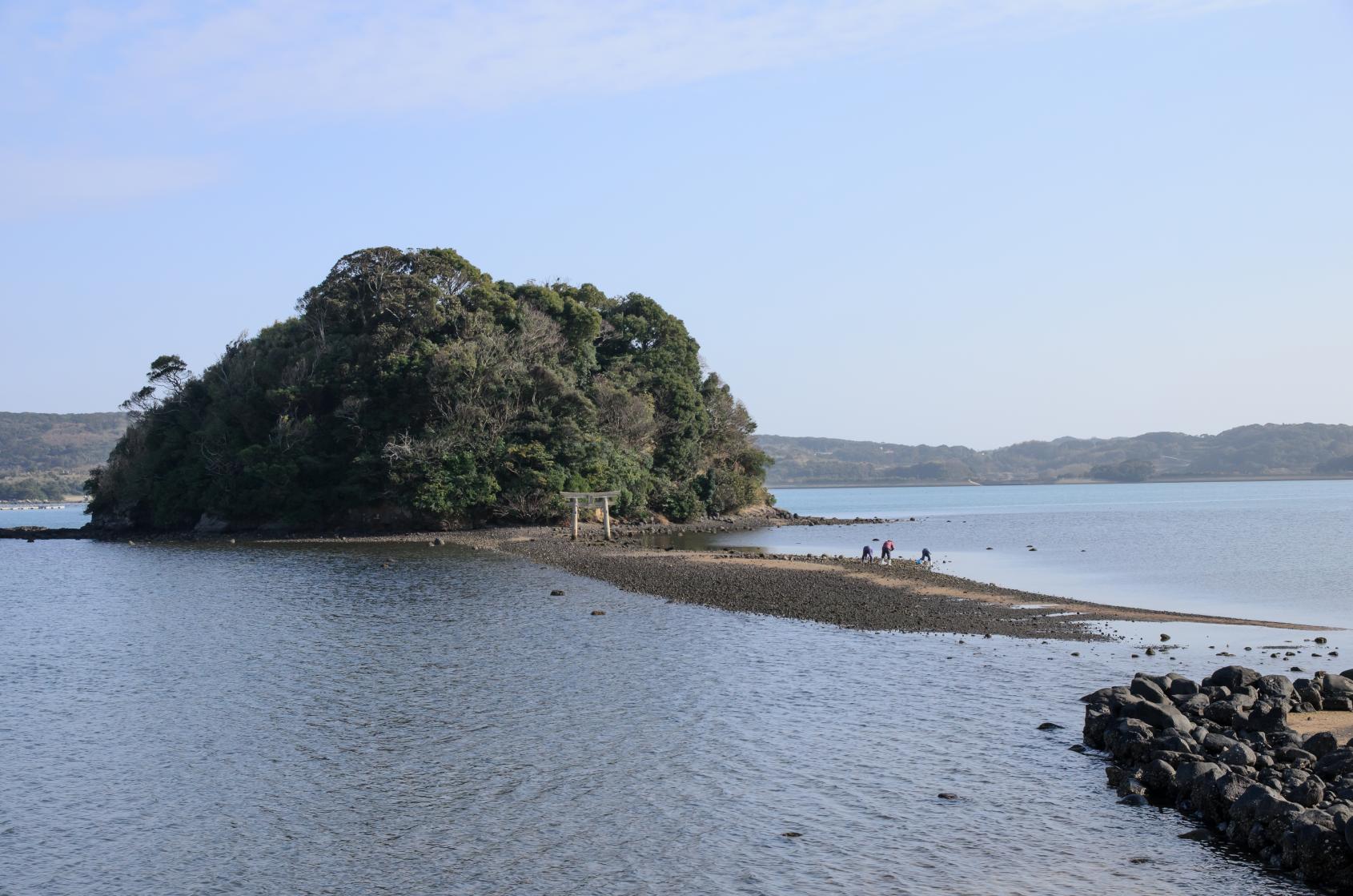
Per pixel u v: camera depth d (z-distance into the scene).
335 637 40.53
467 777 22.81
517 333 113.12
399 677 32.84
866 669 32.91
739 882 17.33
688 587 53.72
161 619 46.56
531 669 33.53
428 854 18.72
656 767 23.22
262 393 106.19
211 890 17.47
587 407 108.75
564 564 68.19
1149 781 21.30
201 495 105.19
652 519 119.00
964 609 45.31
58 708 29.77
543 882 17.47
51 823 20.56
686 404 124.81
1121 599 50.84
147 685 32.62
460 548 84.38
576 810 20.72
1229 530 108.88
